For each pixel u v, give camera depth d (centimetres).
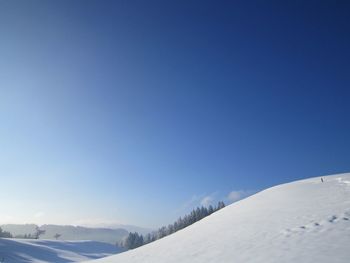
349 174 3631
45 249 9412
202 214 11288
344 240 1567
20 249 8556
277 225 2242
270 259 1555
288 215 2466
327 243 1580
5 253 7706
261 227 2334
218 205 11494
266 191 4025
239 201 4081
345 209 2184
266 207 3092
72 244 12044
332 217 2041
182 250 2428
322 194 2961
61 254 9275
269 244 1833
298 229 1973
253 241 2012
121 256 3147
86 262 3359
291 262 1434
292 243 1728
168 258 2281
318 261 1364
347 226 1789
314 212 2334
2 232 13662
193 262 1944
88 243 13050
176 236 3266
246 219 2822
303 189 3431
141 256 2714
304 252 1525
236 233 2409
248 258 1683
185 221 11362
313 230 1872
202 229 3117
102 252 11956
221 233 2600
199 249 2277
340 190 2941
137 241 13025
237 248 1964
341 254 1391
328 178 3709
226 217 3300
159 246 3011
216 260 1834
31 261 7388
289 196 3278
